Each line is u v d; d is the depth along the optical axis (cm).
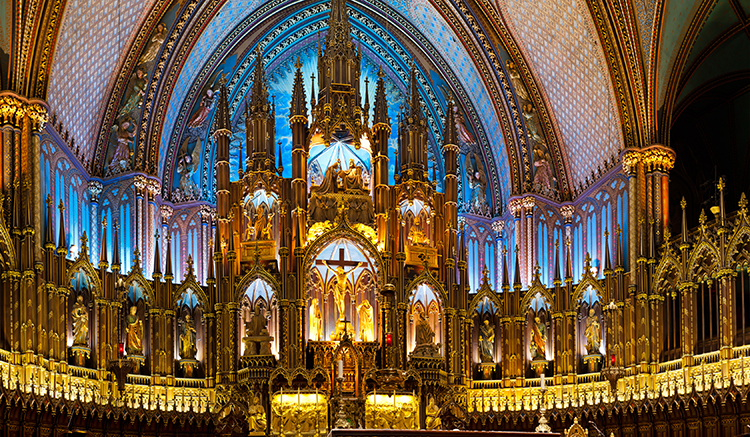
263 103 3641
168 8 3456
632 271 3306
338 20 3794
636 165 3362
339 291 3525
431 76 4238
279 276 3438
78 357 3011
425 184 3700
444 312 3553
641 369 3197
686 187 4184
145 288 3291
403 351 3441
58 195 3092
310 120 4131
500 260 4038
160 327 3306
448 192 3738
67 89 3083
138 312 3291
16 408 2588
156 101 3541
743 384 2789
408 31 4191
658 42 3309
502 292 3641
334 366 3388
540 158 3875
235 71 4016
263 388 3300
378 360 3438
